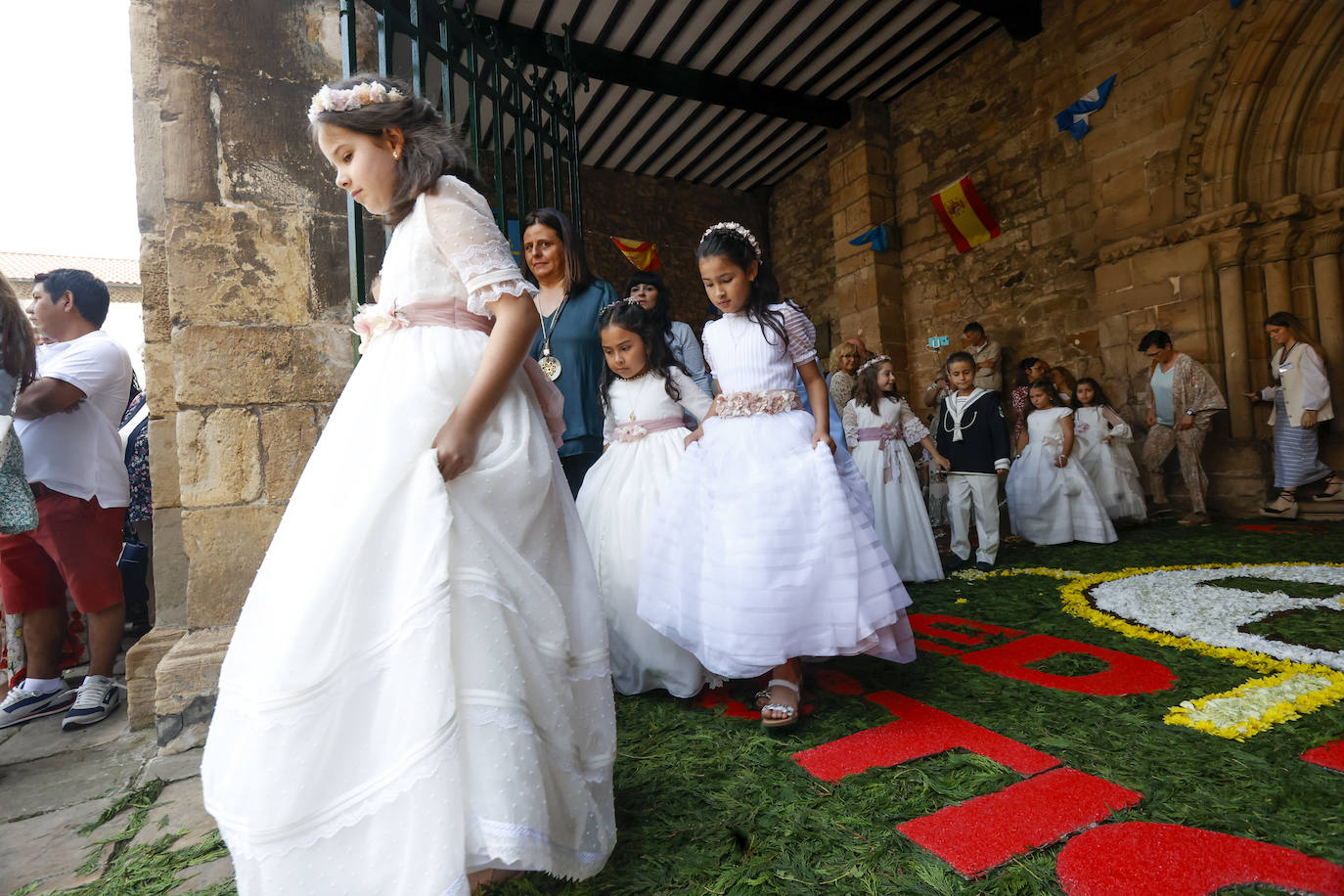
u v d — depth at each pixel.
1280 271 6.14
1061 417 5.32
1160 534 5.42
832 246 11.23
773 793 1.63
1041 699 2.11
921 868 1.30
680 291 11.80
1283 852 1.27
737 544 2.00
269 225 2.51
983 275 8.84
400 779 1.04
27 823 1.84
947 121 9.20
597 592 1.41
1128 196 7.13
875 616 1.95
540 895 1.28
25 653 2.80
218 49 2.49
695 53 8.54
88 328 3.09
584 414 2.79
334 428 1.27
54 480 2.68
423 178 1.32
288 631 1.07
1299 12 5.86
